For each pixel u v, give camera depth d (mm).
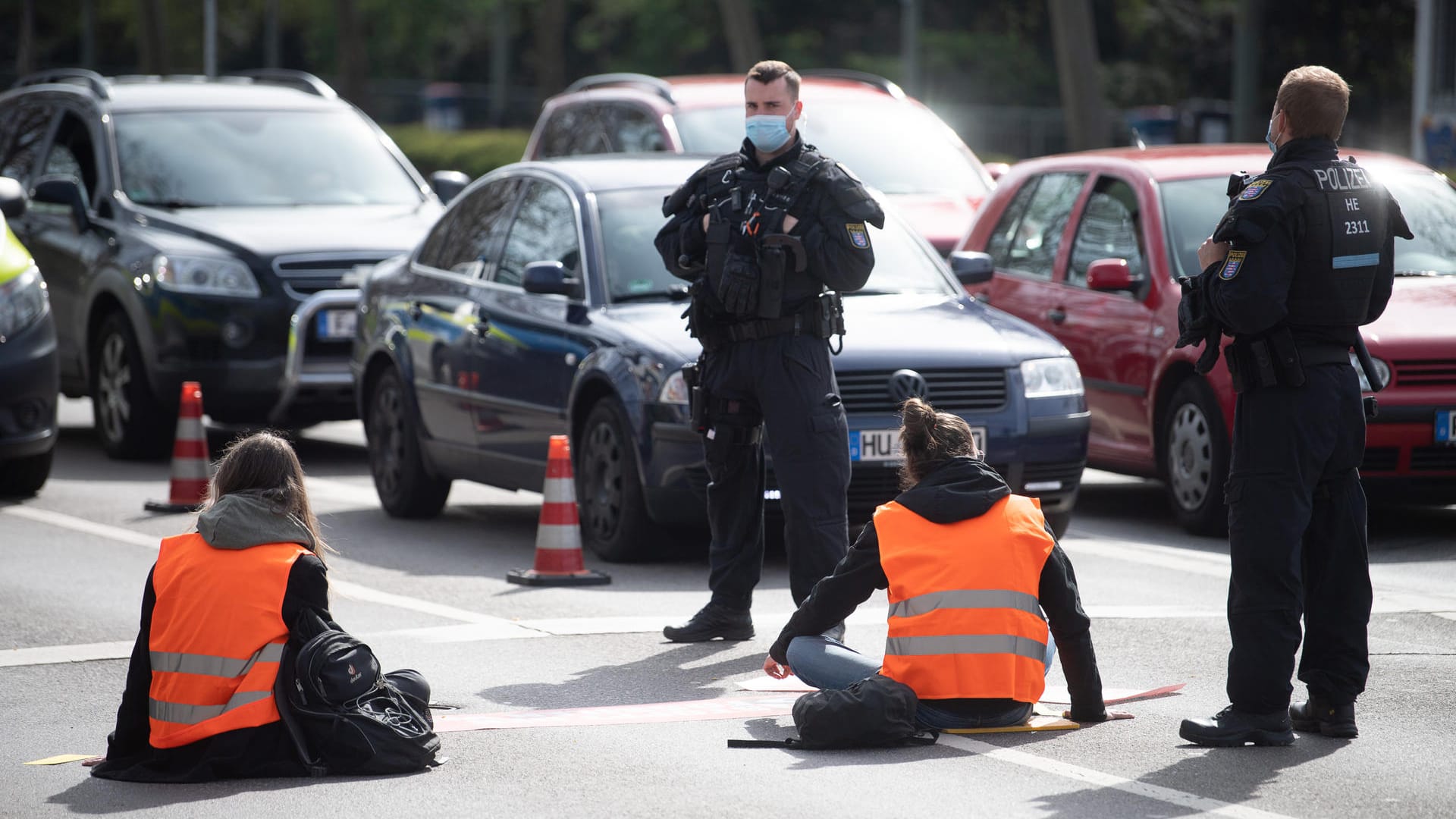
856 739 22969
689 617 31094
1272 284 22375
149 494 45219
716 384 28734
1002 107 187500
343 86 153125
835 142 57938
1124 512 43312
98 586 33875
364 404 43844
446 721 24531
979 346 35750
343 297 49969
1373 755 22766
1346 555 23469
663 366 34469
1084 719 24188
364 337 44031
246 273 49906
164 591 22031
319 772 21969
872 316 36594
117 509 42781
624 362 35250
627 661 28141
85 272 52312
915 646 23250
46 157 57031
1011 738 23547
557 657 28344
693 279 29484
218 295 49500
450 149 156125
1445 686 26188
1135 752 22859
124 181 54062
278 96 58781
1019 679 23312
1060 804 20719
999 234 48250
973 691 23172
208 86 59312
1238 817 20219
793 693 26141
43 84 60719
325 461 52125
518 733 23984
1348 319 22969
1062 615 23641
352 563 36438
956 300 38406
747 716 24859
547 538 34188
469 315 40094
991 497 23453
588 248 37906
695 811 20531
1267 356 22703
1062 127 136625
